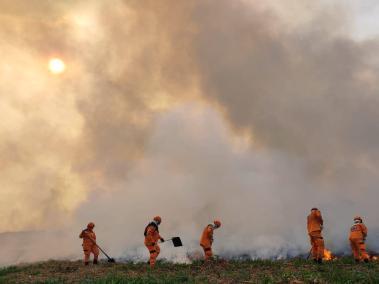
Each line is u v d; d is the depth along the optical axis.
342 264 14.01
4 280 12.91
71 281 12.44
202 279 12.09
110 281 11.77
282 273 12.50
